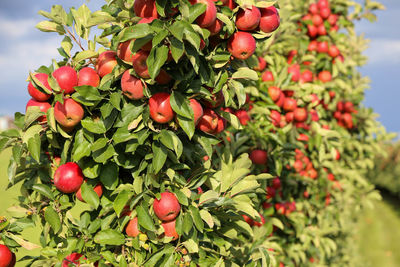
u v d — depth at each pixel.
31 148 1.86
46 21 2.09
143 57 1.67
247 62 2.29
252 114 3.57
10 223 2.10
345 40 5.36
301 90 3.97
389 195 14.95
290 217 4.02
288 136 3.96
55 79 1.84
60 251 1.90
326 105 4.81
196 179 2.02
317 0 4.86
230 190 2.33
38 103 2.00
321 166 4.57
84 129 1.89
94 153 1.83
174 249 1.96
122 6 1.82
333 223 5.05
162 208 1.84
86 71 1.97
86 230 2.02
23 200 2.19
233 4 1.96
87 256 1.93
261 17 2.04
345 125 5.12
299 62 4.48
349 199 5.33
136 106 1.86
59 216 2.05
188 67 1.81
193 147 2.00
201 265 2.04
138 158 1.95
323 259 4.84
